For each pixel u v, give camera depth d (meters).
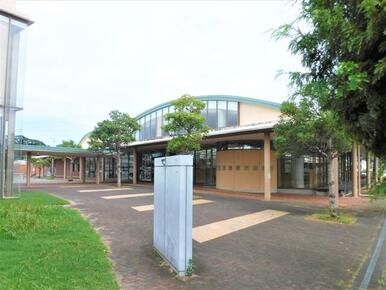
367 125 3.53
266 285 6.00
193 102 22.20
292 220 13.21
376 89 3.33
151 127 38.62
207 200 19.61
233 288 5.81
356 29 3.29
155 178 8.42
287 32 3.94
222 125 30.03
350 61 3.36
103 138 32.28
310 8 3.77
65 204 16.27
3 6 17.91
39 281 5.47
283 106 13.97
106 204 16.73
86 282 5.57
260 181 25.50
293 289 5.83
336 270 7.00
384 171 3.85
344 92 3.44
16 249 7.35
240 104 29.56
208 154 31.27
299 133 13.46
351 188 27.02
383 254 8.36
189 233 6.49
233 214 14.26
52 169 67.50
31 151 34.53
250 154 26.06
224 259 7.58
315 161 25.94
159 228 7.82
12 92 18.30
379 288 5.92
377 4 2.93
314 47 3.93
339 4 3.50
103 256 7.22
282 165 26.55
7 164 17.91
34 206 13.27
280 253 8.22
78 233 9.23
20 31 18.73
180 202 6.47
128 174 43.59
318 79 4.06
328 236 10.47
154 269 6.71
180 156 6.53
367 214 15.72
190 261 6.47
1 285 5.21
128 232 10.09
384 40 3.10
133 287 5.73
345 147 13.48
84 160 45.06
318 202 19.67
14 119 18.31
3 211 11.32
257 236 10.12
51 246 7.64
